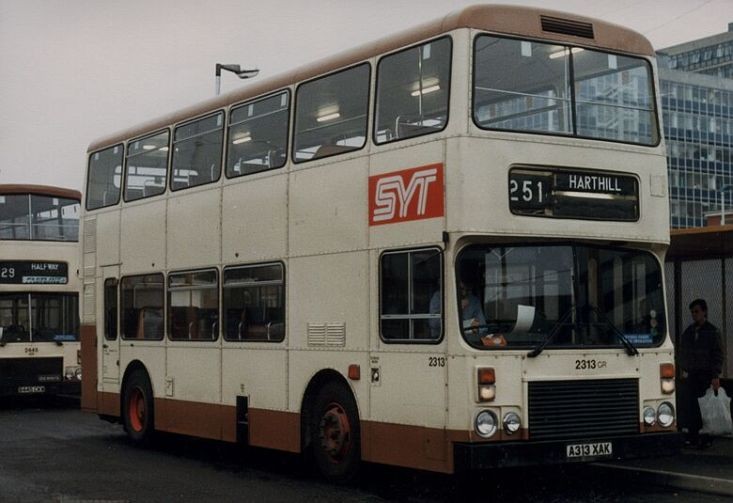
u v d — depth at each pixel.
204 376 15.06
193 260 15.45
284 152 13.58
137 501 11.51
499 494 11.84
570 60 11.56
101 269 18.16
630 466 12.81
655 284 11.82
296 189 13.26
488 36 11.09
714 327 14.24
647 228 11.68
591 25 11.80
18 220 24.98
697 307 14.34
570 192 11.23
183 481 13.09
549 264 11.16
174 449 16.69
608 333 11.34
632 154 11.70
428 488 12.37
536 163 11.06
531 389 10.75
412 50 11.58
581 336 11.17
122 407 17.41
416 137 11.34
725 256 15.34
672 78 118.44
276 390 13.47
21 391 24.67
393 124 11.73
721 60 154.50
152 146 16.89
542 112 11.27
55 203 25.44
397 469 13.91
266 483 12.90
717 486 11.53
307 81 13.30
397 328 11.45
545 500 11.36
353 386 12.06
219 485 12.73
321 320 12.65
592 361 11.14
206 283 15.10
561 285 11.17
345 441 12.28
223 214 14.77
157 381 16.33
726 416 14.12
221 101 15.11
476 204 10.70
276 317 13.52
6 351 24.59
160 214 16.41
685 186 117.81
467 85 10.85
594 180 11.40
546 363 10.88
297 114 13.43
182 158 15.98
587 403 11.05
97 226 18.36
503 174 10.87
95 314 18.30
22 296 24.92
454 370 10.61
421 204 11.18
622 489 12.05
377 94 12.05
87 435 18.80
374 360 11.74
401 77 11.70
